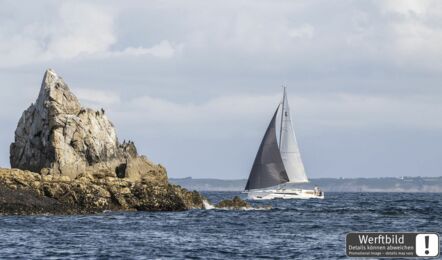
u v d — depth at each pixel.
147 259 99.38
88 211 161.50
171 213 169.62
